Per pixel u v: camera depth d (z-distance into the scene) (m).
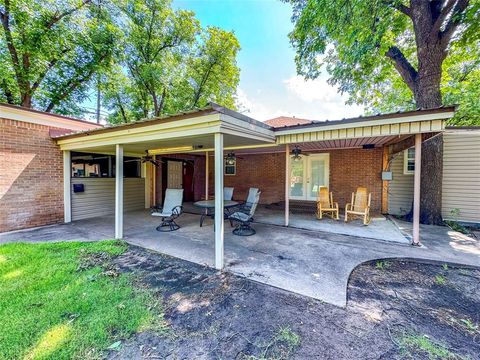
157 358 1.67
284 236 4.94
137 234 5.10
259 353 1.72
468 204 6.02
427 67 5.78
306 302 2.42
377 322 2.11
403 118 3.83
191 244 4.38
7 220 5.22
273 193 9.73
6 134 5.17
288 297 2.51
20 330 1.90
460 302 2.47
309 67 9.13
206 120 3.22
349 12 5.73
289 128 4.91
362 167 7.77
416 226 4.27
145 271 3.16
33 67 8.34
